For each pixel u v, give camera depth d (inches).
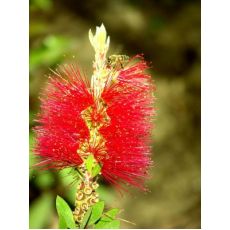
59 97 10.2
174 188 23.0
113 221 9.8
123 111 10.0
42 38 18.9
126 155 10.0
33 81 16.7
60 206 9.9
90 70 21.9
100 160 10.0
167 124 25.4
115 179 10.3
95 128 10.0
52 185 16.2
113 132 9.9
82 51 25.3
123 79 10.1
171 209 22.1
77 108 10.0
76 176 10.4
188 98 26.8
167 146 24.6
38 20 21.6
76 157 10.0
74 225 9.8
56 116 10.1
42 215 16.2
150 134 10.2
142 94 10.1
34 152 10.2
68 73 10.3
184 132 25.4
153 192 22.5
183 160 24.2
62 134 10.0
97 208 9.8
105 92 10.0
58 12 26.6
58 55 17.0
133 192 22.0
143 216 21.5
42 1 20.4
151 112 10.1
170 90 27.0
